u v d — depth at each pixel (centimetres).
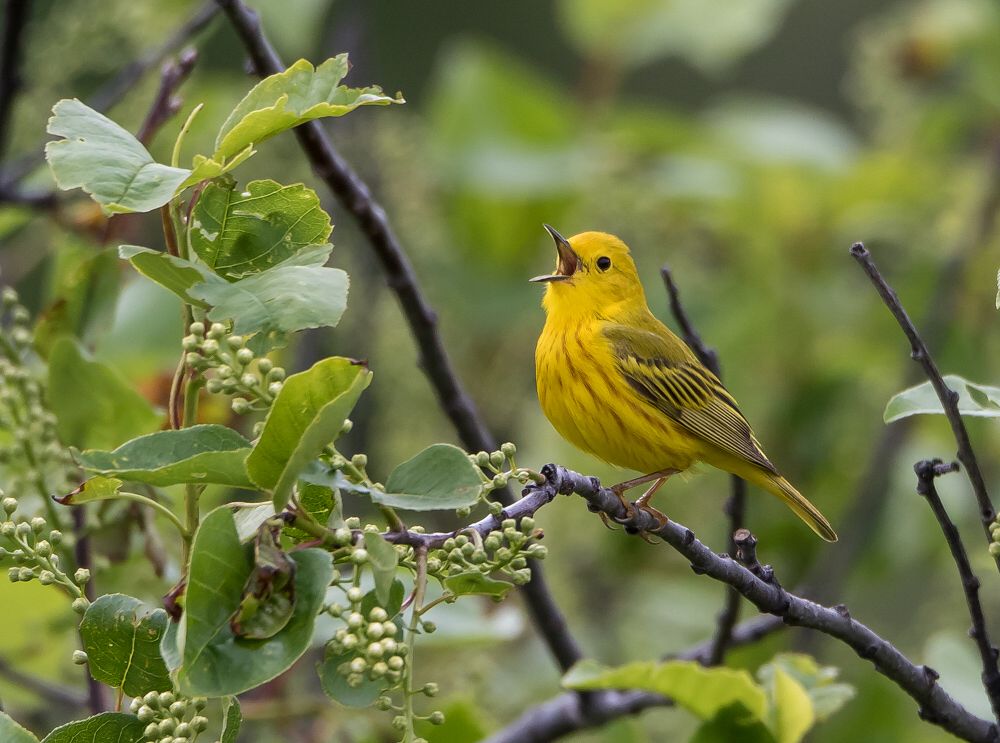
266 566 477
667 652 1387
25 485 807
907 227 1545
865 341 1513
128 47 1184
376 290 1339
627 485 1065
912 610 1474
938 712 711
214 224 574
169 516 556
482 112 1446
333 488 514
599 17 1609
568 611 1382
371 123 1406
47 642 912
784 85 2450
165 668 545
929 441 1453
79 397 810
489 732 938
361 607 499
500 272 1455
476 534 525
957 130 1662
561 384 1059
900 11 2412
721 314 1459
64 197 1053
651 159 1529
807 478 1448
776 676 785
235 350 521
